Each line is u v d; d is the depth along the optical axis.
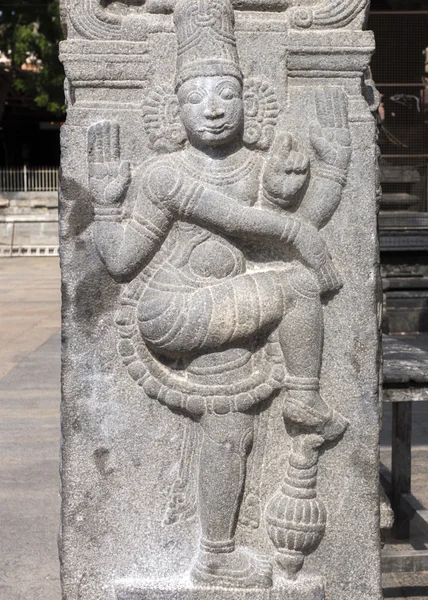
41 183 15.68
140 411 2.11
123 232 2.04
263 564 2.10
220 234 2.04
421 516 2.77
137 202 2.04
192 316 1.98
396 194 7.18
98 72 2.04
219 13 1.99
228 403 2.04
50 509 3.10
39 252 14.59
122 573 2.14
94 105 2.05
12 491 3.29
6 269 12.30
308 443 2.10
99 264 2.08
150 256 2.06
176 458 2.13
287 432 2.13
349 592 2.17
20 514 3.05
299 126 2.08
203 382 2.05
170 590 2.09
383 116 7.10
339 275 2.10
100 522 2.13
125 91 2.06
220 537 2.09
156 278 2.04
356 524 2.16
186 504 2.13
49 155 20.64
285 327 2.04
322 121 2.06
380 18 6.91
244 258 2.08
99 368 2.10
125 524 2.14
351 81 2.10
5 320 7.55
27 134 20.38
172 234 2.06
